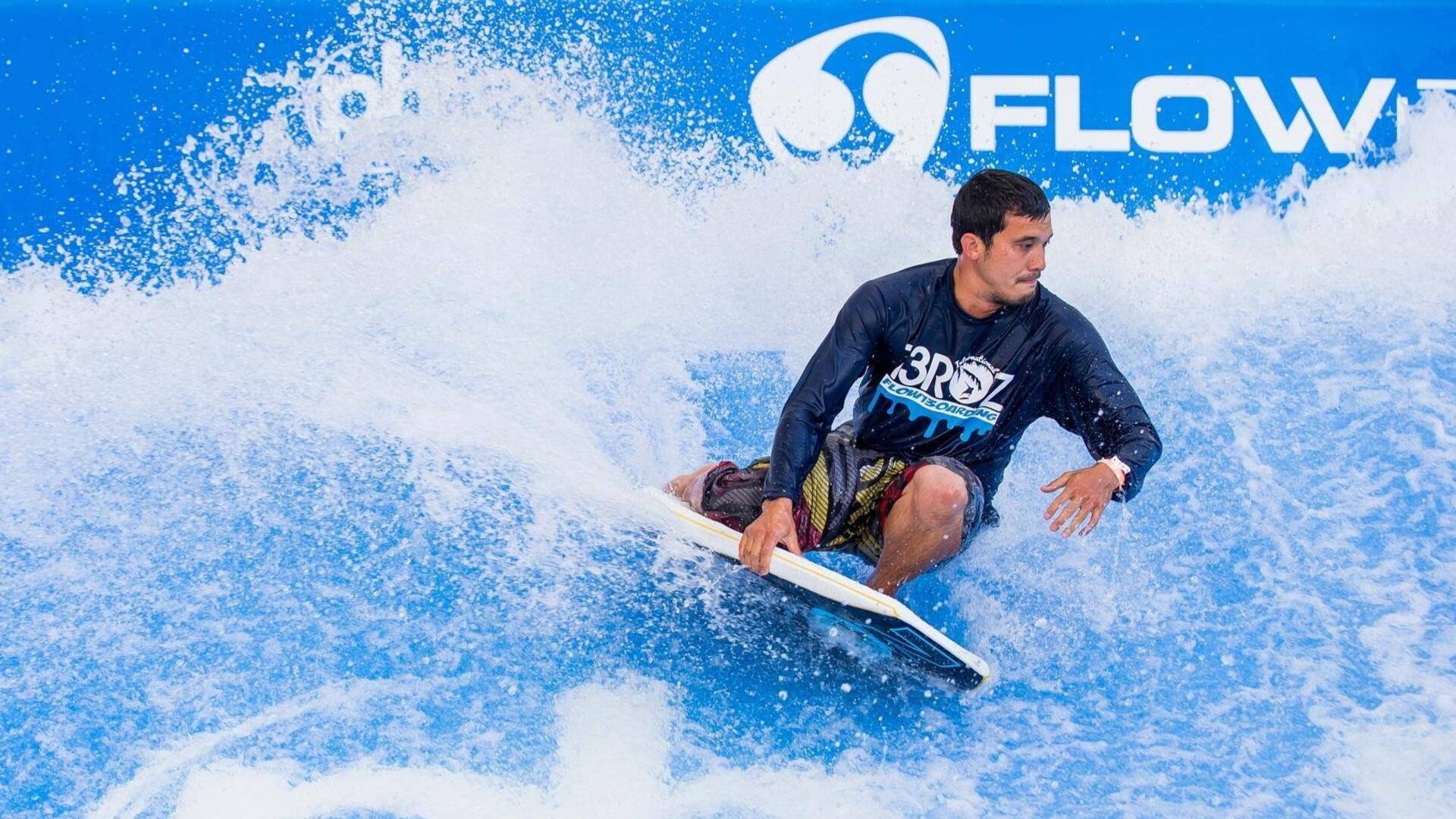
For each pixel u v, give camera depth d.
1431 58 17.33
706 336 15.91
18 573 12.83
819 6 17.31
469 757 11.46
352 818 10.87
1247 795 11.33
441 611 12.74
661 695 12.11
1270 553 13.66
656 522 12.95
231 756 11.36
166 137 16.34
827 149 16.81
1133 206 16.67
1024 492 14.23
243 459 14.11
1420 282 16.34
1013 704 12.24
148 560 13.06
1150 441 11.02
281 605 12.72
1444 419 14.92
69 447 14.03
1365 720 11.98
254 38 16.83
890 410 11.91
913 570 11.64
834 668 12.48
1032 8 17.36
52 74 16.52
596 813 11.05
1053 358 11.53
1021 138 16.88
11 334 15.05
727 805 11.16
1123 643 12.82
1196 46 17.25
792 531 11.12
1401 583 13.30
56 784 11.09
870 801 11.24
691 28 17.22
